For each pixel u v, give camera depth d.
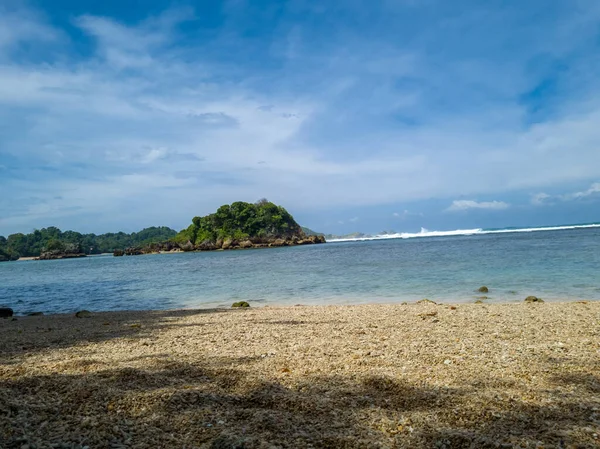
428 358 8.09
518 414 5.24
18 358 9.55
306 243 171.25
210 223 172.38
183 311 19.55
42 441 4.60
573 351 8.34
